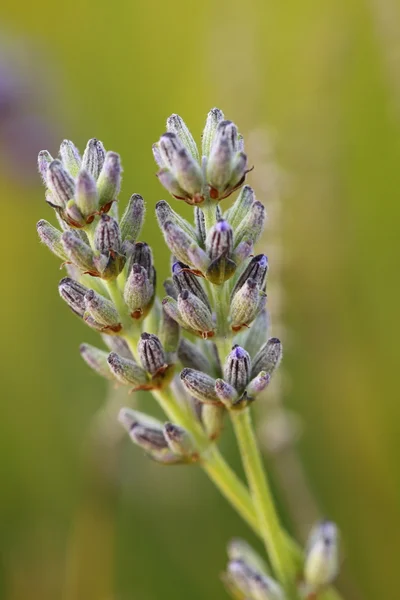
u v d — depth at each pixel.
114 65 0.44
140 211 0.25
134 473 0.34
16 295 0.41
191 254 0.24
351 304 0.33
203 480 0.35
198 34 0.41
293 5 0.35
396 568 0.32
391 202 0.35
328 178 0.33
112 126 0.42
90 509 0.32
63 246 0.24
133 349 0.25
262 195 0.32
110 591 0.32
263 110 0.34
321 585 0.25
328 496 0.33
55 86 0.41
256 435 0.33
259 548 0.33
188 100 0.41
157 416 0.36
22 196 0.40
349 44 0.35
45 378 0.39
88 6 0.45
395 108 0.33
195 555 0.34
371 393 0.33
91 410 0.38
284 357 0.34
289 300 0.33
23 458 0.37
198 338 0.26
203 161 0.24
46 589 0.33
